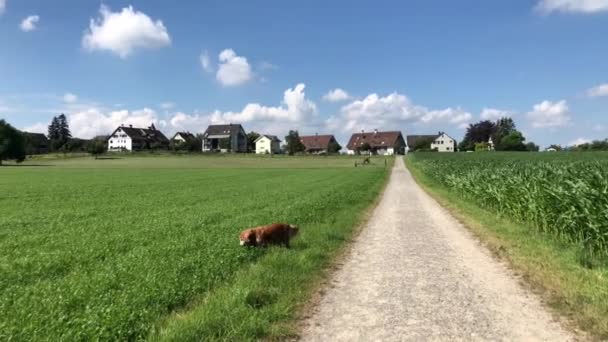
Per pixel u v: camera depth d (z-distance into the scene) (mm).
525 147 149000
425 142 186625
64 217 18484
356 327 6543
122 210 21031
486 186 22172
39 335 5539
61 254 10617
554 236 13898
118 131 187250
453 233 15109
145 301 6832
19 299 7023
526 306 7438
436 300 7812
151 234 13352
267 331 6203
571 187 13492
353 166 91875
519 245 12383
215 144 196000
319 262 10453
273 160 122375
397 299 7875
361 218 18766
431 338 6141
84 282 7938
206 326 6129
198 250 10641
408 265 10469
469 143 189375
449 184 33469
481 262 10727
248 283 8164
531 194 16047
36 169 76125
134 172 66625
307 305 7516
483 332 6348
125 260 9648
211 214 18234
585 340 6059
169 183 42469
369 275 9547
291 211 18766
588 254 10820
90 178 50906
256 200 24938
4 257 10531
